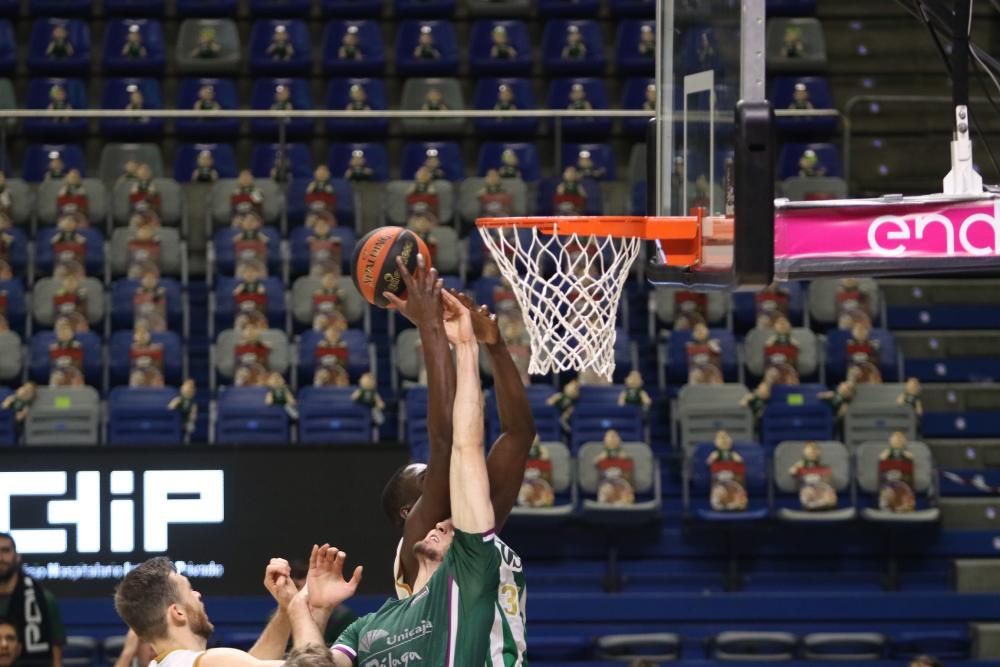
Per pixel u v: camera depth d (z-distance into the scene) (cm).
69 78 1906
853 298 1620
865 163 1744
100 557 1114
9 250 1616
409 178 1803
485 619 362
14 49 1939
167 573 437
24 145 1780
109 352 1526
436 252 1628
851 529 1427
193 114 1486
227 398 1413
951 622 1329
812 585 1414
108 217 1664
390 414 1503
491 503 394
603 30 2023
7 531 1114
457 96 1894
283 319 1583
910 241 471
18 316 1567
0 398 1445
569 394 1452
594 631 1315
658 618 1317
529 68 1959
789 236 471
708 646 1316
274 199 1684
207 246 1675
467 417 369
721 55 464
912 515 1388
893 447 1408
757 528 1424
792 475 1417
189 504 1118
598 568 1414
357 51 1955
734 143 429
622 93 1967
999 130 1294
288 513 1115
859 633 1313
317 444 1120
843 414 1480
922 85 1922
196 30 1955
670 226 504
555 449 1403
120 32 1941
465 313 388
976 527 1445
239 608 1159
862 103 1755
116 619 1210
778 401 1487
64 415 1398
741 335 1630
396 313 1586
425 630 368
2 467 1117
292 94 1892
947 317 1650
